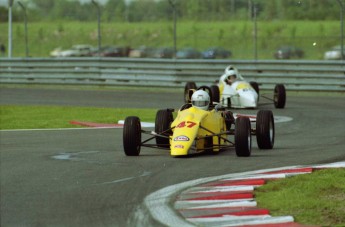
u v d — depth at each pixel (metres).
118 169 46.62
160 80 118.44
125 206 35.28
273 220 31.52
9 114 87.62
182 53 187.62
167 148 53.66
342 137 64.06
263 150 55.31
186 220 32.16
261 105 94.56
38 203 36.41
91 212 34.12
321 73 110.88
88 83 122.50
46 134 68.12
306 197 36.28
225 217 32.41
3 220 32.81
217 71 115.12
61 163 49.62
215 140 52.75
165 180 42.34
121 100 102.62
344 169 44.84
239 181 41.09
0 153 55.25
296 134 66.69
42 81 125.56
